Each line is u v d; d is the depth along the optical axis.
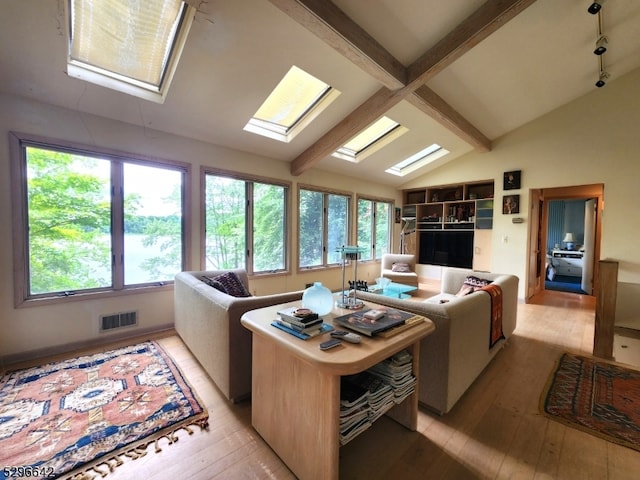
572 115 4.43
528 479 1.42
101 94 2.63
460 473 1.46
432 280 6.69
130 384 2.17
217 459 1.53
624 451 1.60
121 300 3.06
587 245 5.74
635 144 3.95
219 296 2.12
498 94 3.94
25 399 1.97
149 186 3.26
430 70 2.81
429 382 1.90
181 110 3.03
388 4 2.30
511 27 2.83
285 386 1.47
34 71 2.30
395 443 1.66
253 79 2.78
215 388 2.17
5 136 2.45
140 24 2.29
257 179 4.23
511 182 5.08
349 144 4.84
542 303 4.88
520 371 2.49
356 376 1.63
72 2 2.07
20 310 2.54
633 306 3.94
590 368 2.54
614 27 2.94
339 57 2.75
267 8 2.12
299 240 4.89
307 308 1.65
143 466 1.47
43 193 2.65
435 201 6.68
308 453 1.34
